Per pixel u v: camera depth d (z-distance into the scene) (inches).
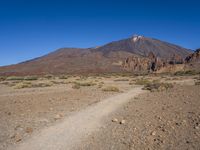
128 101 644.1
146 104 568.7
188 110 454.0
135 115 437.1
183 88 967.6
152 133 311.1
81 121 403.2
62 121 403.9
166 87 1026.1
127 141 291.3
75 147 279.3
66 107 547.5
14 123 393.4
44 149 274.5
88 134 327.6
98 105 573.9
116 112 481.1
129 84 1449.3
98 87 1175.0
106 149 270.1
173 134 306.7
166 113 438.9
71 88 1131.3
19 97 775.1
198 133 302.0
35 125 378.0
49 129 354.0
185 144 269.0
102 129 350.6
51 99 699.4
